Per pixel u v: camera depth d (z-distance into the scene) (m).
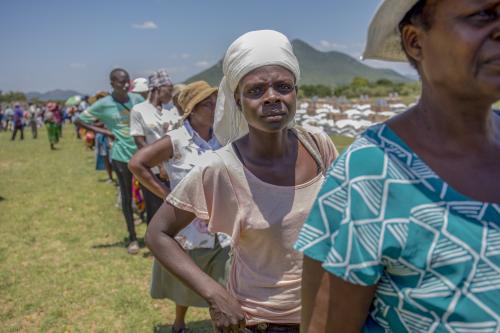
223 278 2.99
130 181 5.79
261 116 1.73
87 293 4.76
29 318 4.29
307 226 1.10
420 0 1.03
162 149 3.18
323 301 1.10
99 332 4.02
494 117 1.23
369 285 1.03
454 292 0.96
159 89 4.84
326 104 31.08
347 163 1.07
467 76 0.98
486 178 1.05
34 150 18.41
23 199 9.26
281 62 1.73
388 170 1.03
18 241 6.49
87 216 7.74
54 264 5.56
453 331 0.97
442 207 0.98
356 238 1.02
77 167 13.61
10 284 4.99
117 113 5.69
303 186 1.81
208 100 3.23
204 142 3.24
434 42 1.02
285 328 1.82
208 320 4.13
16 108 23.41
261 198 1.78
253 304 1.82
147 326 4.11
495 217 0.98
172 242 1.80
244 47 1.74
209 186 1.80
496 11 0.95
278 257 1.79
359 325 1.10
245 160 1.82
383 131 1.11
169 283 3.38
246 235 1.80
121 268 5.38
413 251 0.99
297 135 1.93
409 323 1.03
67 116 36.56
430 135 1.09
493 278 0.95
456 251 0.96
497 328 0.95
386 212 1.01
